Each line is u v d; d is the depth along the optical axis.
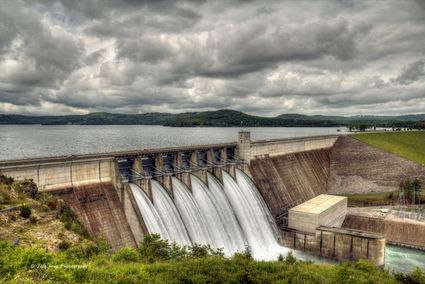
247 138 90.44
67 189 49.84
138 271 33.75
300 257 73.00
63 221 42.00
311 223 74.25
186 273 34.84
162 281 32.00
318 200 86.88
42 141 182.62
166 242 44.59
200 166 79.06
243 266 38.31
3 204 39.03
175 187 67.06
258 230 78.19
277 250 75.25
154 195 61.16
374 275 42.75
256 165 93.44
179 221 61.34
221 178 79.44
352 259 69.69
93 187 53.09
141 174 62.59
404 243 82.62
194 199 68.50
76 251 35.97
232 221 73.12
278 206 89.50
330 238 71.81
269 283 35.41
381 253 67.94
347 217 91.44
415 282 41.72
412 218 88.50
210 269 36.34
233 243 69.56
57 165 49.16
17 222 37.38
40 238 36.56
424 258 76.44
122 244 50.97
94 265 33.84
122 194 55.00
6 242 30.39
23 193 42.38
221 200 74.81
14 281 25.55
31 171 46.25
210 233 66.88
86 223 48.66
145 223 53.97
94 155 57.38
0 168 43.03
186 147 75.94
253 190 86.88
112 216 52.53
